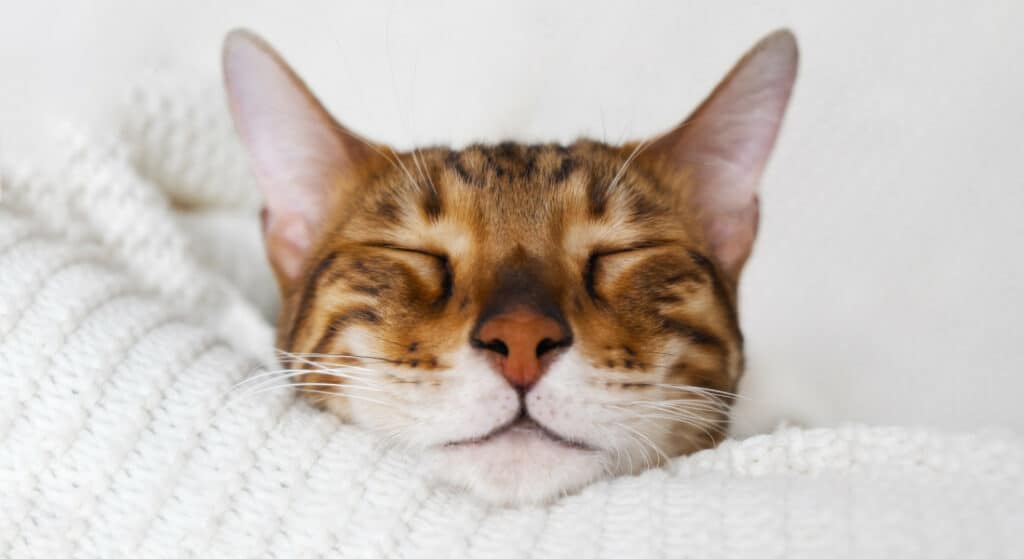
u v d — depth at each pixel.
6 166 0.31
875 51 0.45
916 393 0.44
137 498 0.25
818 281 0.45
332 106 0.47
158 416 0.26
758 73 0.31
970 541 0.23
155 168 0.37
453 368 0.27
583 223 0.30
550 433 0.27
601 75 0.46
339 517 0.26
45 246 0.28
